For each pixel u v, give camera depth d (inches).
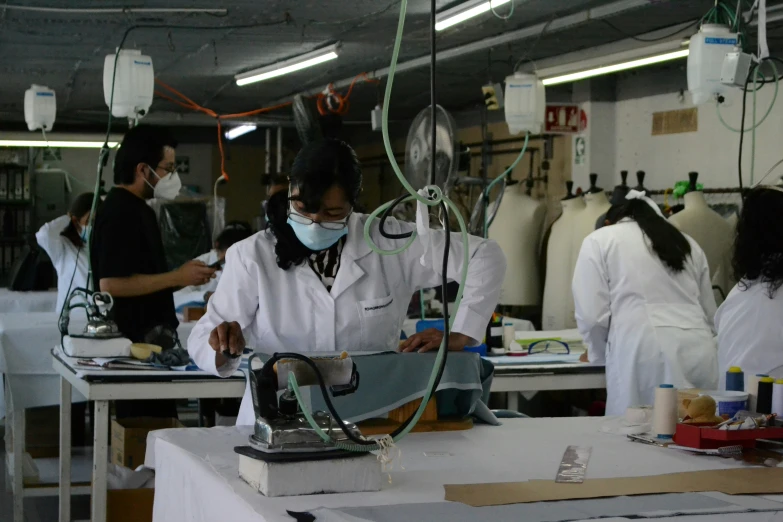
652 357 145.1
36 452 186.7
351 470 62.2
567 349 164.6
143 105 185.5
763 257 116.8
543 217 281.7
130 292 137.8
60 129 436.5
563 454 75.4
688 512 56.6
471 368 87.5
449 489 62.9
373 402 83.4
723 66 137.2
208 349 88.8
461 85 333.7
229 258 93.5
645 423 86.6
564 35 240.2
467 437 83.5
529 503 59.4
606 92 293.6
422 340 90.7
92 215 143.5
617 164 293.7
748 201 119.3
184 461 73.0
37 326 163.5
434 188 64.6
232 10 221.3
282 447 61.6
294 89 359.9
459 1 203.9
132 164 141.7
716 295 218.1
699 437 76.2
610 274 149.7
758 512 56.8
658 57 209.6
